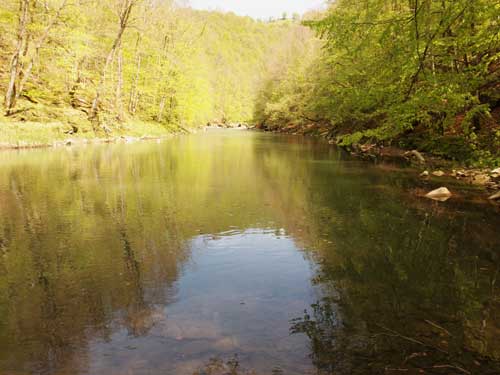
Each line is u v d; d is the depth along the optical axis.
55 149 17.69
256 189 8.90
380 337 2.77
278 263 4.31
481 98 12.62
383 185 9.52
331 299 3.40
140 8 31.75
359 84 17.69
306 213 6.68
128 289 3.59
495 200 7.65
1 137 17.20
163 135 33.06
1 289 3.58
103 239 5.13
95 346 2.63
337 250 4.77
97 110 26.12
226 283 3.75
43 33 22.03
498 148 10.38
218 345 2.64
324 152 18.86
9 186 8.86
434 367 2.40
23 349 2.61
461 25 7.82
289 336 2.77
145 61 38.03
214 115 79.06
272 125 51.94
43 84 24.81
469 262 4.36
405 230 5.64
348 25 7.77
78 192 8.28
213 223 5.97
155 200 7.58
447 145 13.26
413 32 7.37
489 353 2.55
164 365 2.40
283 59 53.28
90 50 26.27
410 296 3.47
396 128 10.18
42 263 4.25
